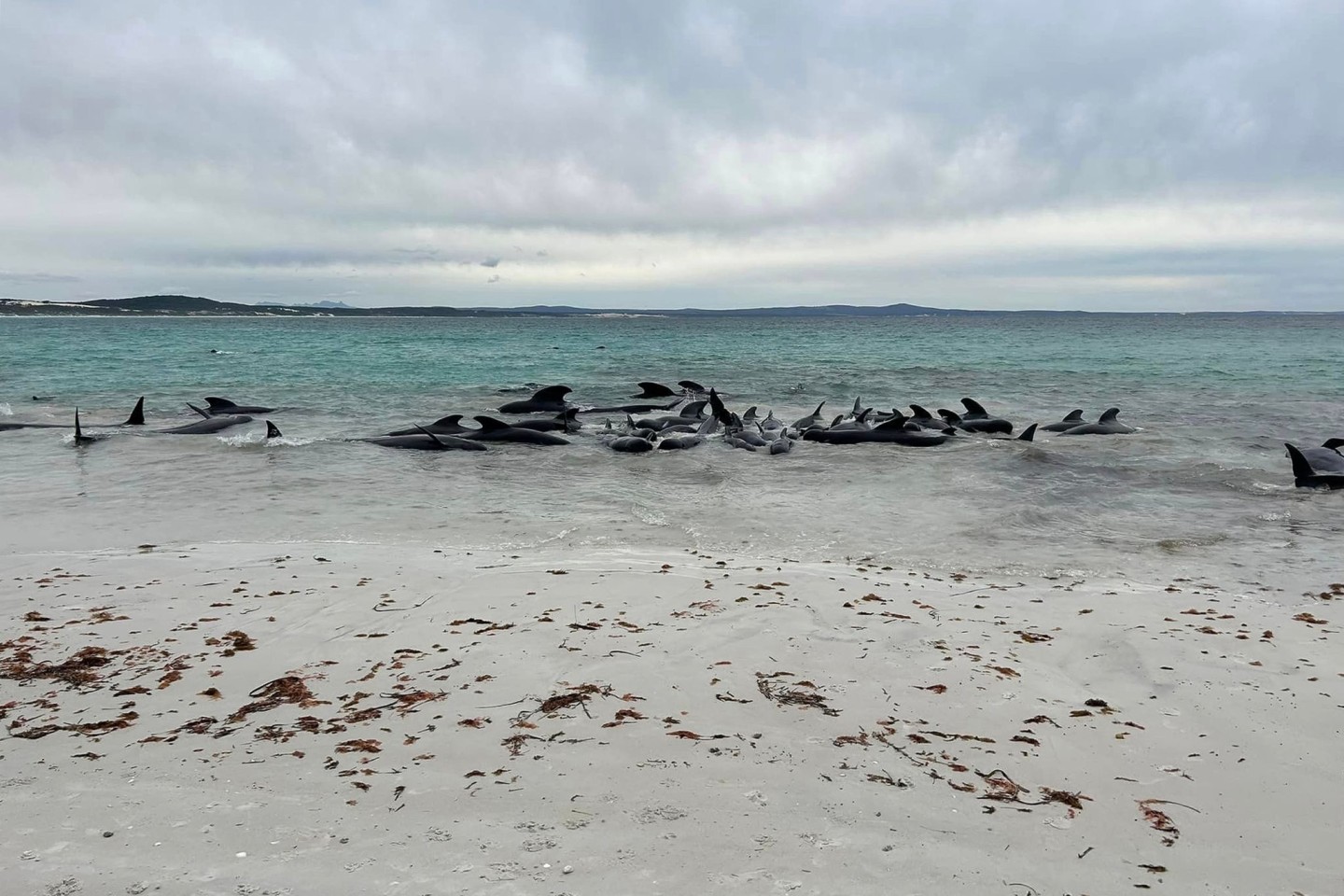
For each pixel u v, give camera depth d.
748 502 11.95
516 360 48.94
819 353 58.16
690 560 8.84
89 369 39.59
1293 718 5.18
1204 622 7.00
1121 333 103.56
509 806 4.00
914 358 50.59
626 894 3.34
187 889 3.32
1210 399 27.05
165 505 11.53
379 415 22.83
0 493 12.22
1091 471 14.51
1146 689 5.61
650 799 4.08
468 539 9.79
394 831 3.78
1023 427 21.45
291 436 18.52
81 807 3.95
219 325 153.75
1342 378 34.59
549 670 5.73
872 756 4.60
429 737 4.74
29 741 4.67
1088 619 7.03
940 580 8.30
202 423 19.58
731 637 6.41
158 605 7.13
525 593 7.50
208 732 4.80
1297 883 3.56
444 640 6.31
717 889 3.38
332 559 8.72
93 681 5.54
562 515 11.10
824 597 7.50
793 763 4.49
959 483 13.34
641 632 6.50
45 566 8.39
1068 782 4.38
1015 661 6.06
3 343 67.12
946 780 4.36
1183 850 3.79
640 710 5.11
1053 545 9.71
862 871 3.54
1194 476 14.08
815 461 15.65
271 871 3.46
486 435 18.20
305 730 4.83
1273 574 8.59
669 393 28.91
